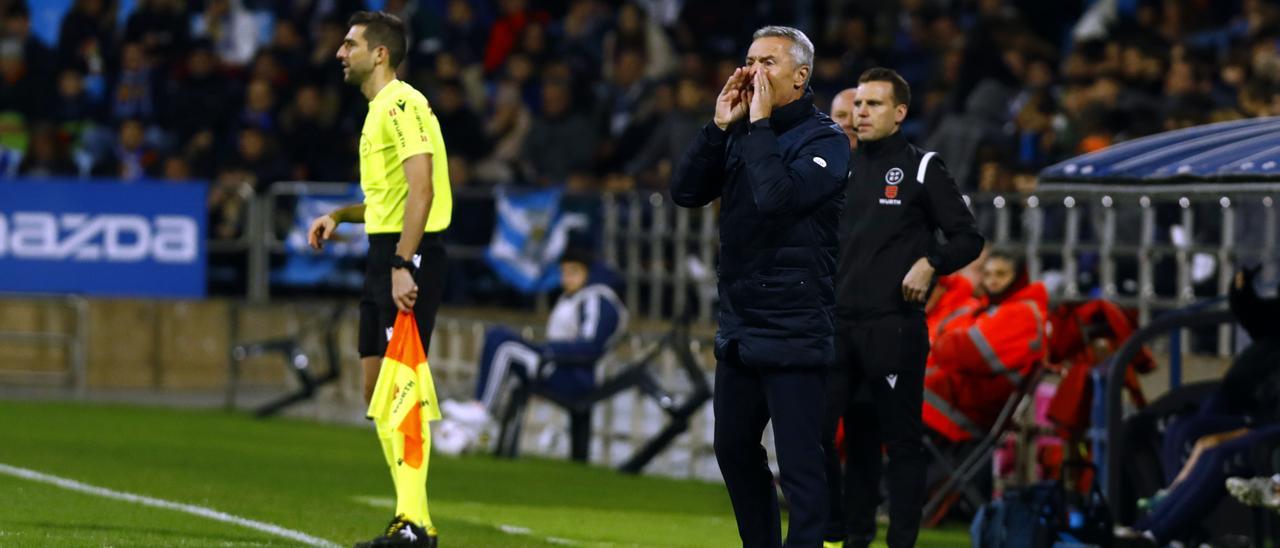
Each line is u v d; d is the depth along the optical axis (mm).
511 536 31156
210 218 58594
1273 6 52781
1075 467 30047
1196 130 31203
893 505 27297
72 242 58344
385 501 35750
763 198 21672
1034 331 34031
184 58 70750
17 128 68438
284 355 55375
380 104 26953
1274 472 29672
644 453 43875
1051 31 65125
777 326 22438
